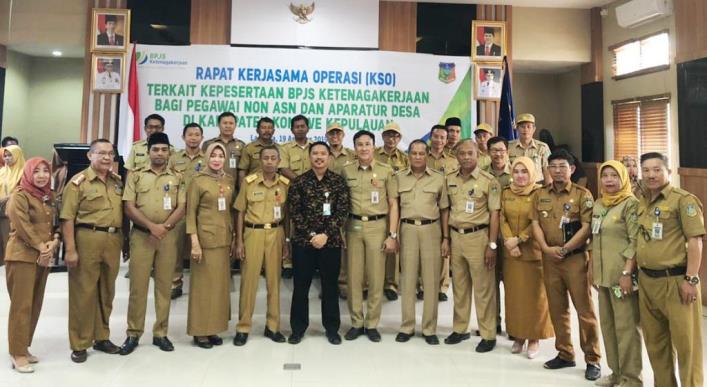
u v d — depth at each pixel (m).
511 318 3.16
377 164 3.46
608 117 6.08
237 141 4.36
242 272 3.30
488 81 5.79
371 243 3.37
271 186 3.34
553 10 6.13
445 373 2.84
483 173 3.30
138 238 3.10
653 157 2.34
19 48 5.96
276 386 2.62
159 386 2.60
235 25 5.43
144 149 4.18
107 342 3.07
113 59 5.39
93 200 2.91
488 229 3.26
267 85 5.45
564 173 2.85
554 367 2.94
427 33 5.76
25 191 2.73
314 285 4.18
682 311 2.28
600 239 2.62
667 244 2.31
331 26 5.57
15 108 6.34
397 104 5.62
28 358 2.86
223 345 3.23
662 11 5.18
